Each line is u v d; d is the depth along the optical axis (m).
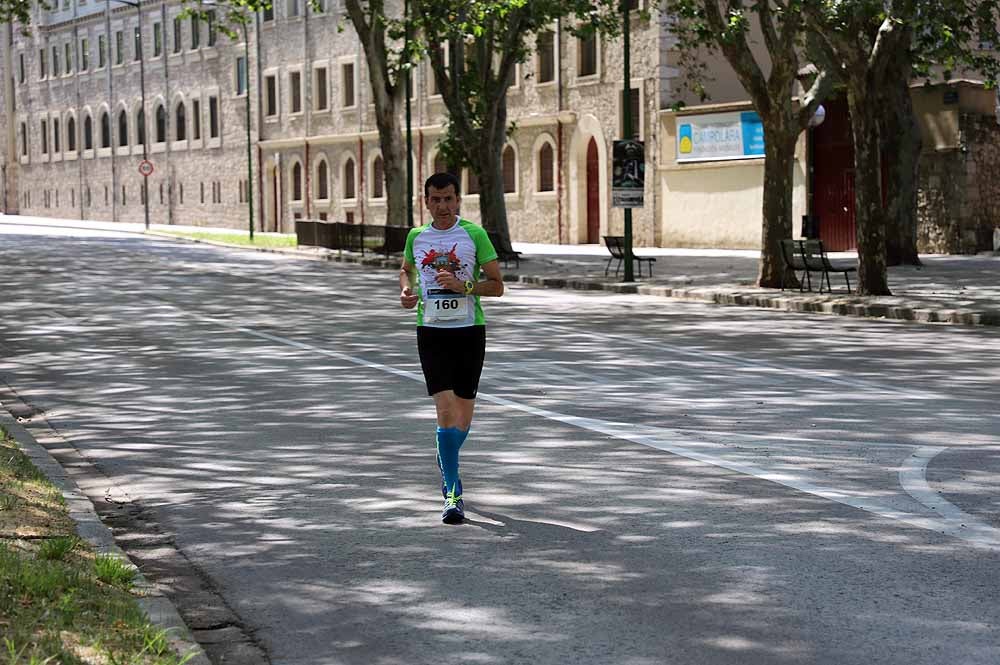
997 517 9.95
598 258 51.69
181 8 94.12
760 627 7.38
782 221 35.44
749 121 56.44
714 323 27.53
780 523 9.81
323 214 82.19
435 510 10.51
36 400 17.22
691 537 9.44
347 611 7.88
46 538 9.04
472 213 72.50
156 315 29.38
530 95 67.75
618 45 62.38
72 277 42.00
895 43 31.12
